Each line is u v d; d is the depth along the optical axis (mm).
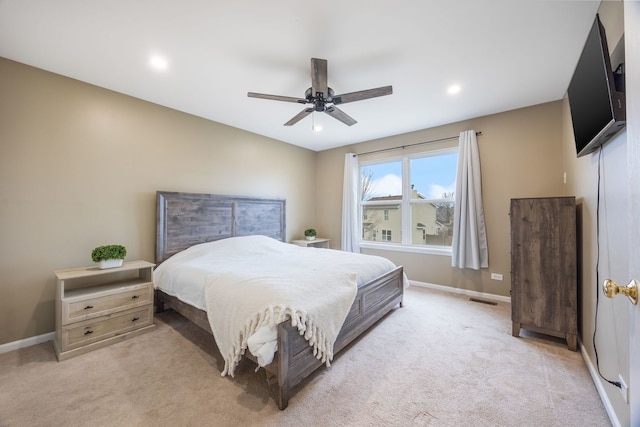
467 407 1623
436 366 2045
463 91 2898
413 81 2674
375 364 2074
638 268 710
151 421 1517
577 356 2166
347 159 4883
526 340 2438
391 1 1685
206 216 3555
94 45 2107
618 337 1463
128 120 2965
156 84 2732
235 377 1918
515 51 2189
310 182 5398
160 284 2879
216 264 2793
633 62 724
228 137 3957
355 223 4844
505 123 3455
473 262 3557
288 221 4934
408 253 4336
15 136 2309
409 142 4305
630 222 764
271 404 1647
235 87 2801
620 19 1362
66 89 2564
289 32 1967
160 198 3117
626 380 1351
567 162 2893
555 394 1729
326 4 1703
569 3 1683
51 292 2477
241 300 1883
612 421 1483
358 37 2021
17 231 2320
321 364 1910
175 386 1815
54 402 1664
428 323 2809
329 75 2551
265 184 4512
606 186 1646
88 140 2695
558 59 2299
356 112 3475
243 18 1824
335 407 1623
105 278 2768
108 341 2361
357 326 2391
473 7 1728
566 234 2293
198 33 1977
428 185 4207
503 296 3482
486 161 3592
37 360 2125
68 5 1697
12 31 1936
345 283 2277
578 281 2332
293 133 4375
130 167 2979
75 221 2613
